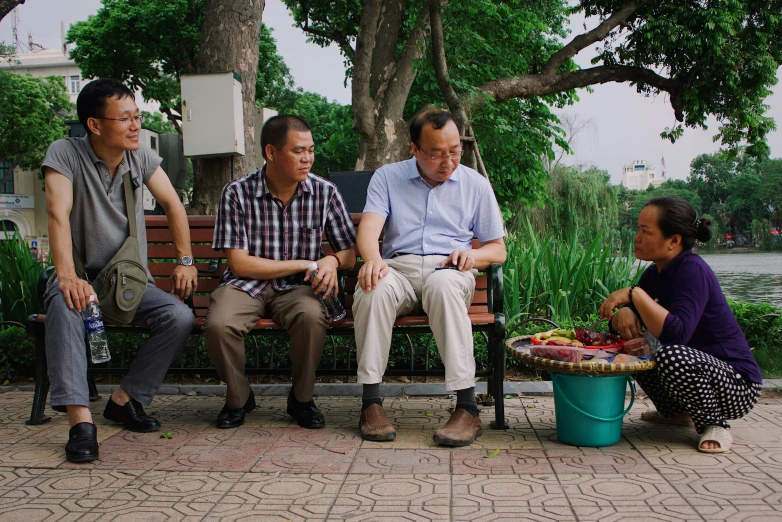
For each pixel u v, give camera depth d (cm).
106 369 325
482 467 248
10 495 223
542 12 1380
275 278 306
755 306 453
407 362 412
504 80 1204
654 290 292
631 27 1265
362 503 213
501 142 1281
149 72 2058
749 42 1226
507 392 379
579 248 559
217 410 347
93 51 1966
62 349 268
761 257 4716
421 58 952
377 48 961
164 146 655
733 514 201
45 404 340
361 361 285
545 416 329
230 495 221
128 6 1920
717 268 2806
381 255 327
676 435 293
